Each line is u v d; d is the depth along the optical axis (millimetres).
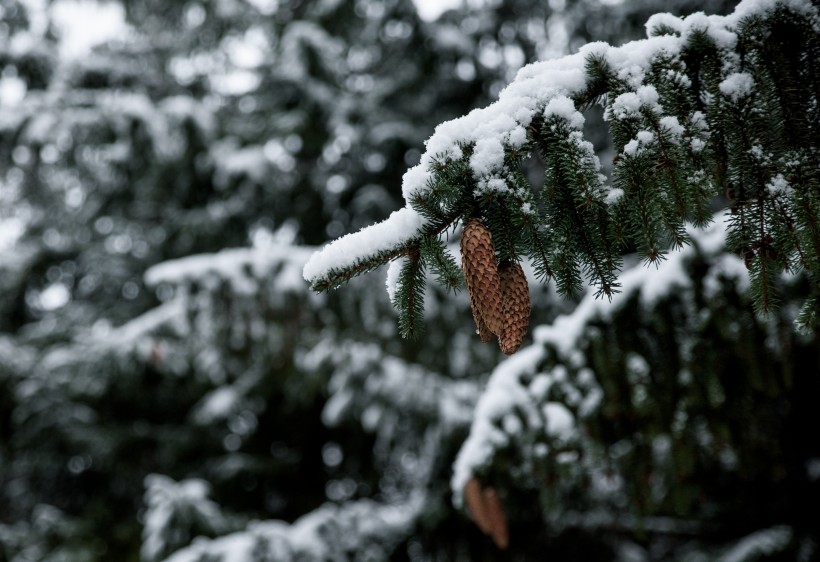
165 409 8367
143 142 7691
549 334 3418
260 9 9383
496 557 5121
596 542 5328
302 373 6438
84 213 9102
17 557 7227
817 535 4758
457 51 8180
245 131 8648
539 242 1665
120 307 9102
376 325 5703
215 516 5977
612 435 3316
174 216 8609
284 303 5594
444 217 1671
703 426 3363
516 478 3459
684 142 1693
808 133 1710
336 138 8266
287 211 8570
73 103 7547
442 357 5883
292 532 4988
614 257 1672
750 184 1715
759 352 3057
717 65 1776
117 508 8359
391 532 5211
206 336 6078
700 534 5500
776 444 3365
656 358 3209
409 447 6746
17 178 8508
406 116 8633
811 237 1671
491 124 1701
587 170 1661
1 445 8070
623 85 1757
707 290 3109
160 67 9594
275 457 8000
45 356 8078
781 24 1761
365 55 9273
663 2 5508
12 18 9453
